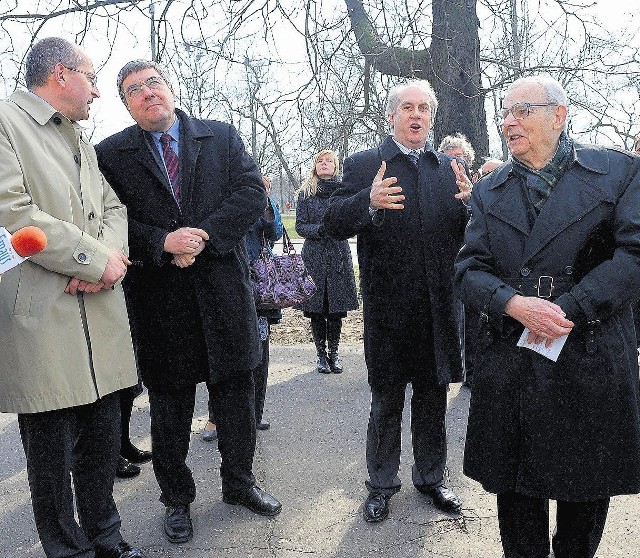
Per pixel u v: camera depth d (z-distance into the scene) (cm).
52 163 232
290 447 397
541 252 210
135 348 291
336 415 455
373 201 266
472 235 228
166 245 268
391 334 289
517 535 228
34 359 224
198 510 316
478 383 223
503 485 216
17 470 373
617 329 210
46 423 233
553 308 199
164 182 277
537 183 212
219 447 308
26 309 224
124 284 289
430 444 309
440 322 285
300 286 391
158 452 292
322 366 566
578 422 206
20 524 309
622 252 202
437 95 632
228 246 278
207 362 287
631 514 300
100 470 257
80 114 247
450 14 609
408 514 305
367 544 280
